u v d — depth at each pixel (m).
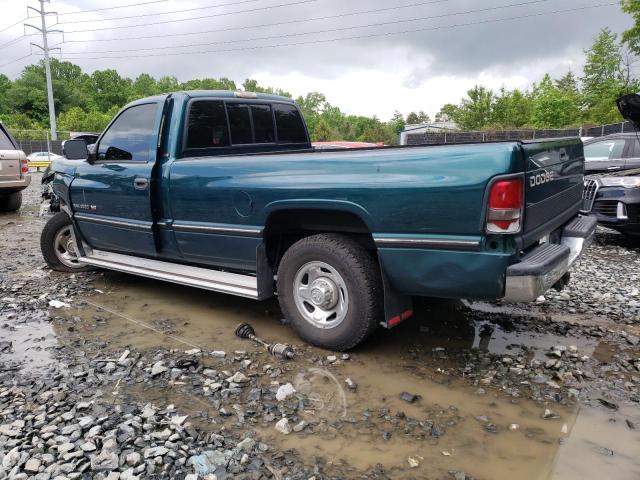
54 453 2.67
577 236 4.02
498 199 2.98
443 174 3.14
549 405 3.14
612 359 3.73
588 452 2.68
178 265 4.93
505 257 3.05
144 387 3.38
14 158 11.04
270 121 5.58
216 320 4.63
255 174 3.99
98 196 5.28
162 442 2.75
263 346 4.01
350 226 3.81
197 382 3.43
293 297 3.98
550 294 5.18
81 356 3.86
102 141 5.32
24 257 7.13
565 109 49.78
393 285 3.54
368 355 3.84
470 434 2.84
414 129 67.00
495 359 3.75
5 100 82.62
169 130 4.66
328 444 2.75
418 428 2.90
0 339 4.20
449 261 3.21
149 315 4.77
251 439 2.77
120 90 102.31
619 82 46.34
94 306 5.04
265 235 4.08
